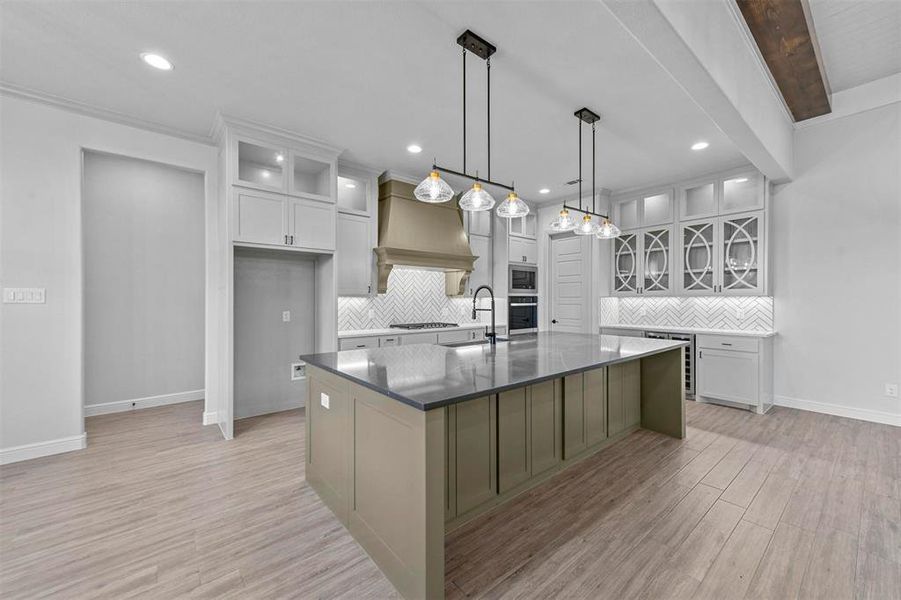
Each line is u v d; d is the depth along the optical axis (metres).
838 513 2.11
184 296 4.36
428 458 1.44
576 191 5.40
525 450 2.39
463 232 5.20
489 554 1.81
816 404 3.95
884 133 3.56
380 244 4.57
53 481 2.50
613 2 1.57
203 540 1.90
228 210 3.25
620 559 1.77
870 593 1.54
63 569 1.69
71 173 3.03
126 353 4.05
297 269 4.15
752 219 4.25
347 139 3.66
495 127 3.39
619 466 2.74
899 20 2.68
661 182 4.90
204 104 3.03
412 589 1.51
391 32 2.18
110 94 2.88
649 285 5.09
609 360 2.25
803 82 3.15
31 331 2.87
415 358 2.34
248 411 3.86
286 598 1.54
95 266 3.89
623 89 2.76
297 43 2.29
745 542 1.87
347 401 1.98
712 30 2.11
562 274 5.88
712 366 4.23
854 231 3.72
